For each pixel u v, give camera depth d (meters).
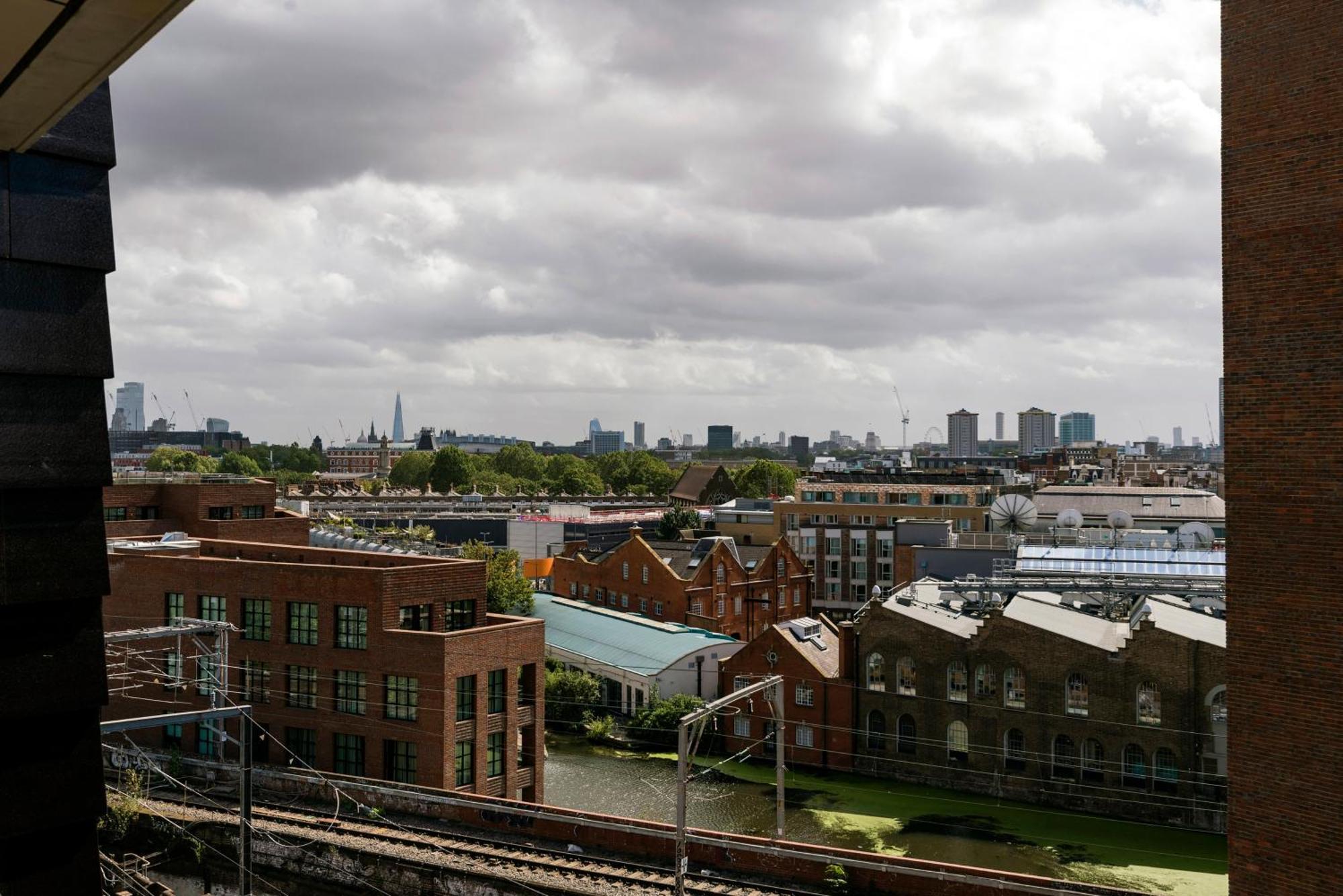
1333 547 20.62
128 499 81.75
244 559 67.19
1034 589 76.25
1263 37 21.84
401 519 163.50
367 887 46.00
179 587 61.75
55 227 8.00
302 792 54.78
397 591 55.72
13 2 4.96
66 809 8.12
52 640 8.06
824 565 126.69
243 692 59.34
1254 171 21.89
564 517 156.38
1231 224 22.19
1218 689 58.44
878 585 124.56
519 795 57.91
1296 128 21.33
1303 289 21.16
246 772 37.19
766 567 111.00
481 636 55.50
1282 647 21.25
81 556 8.14
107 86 8.34
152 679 62.12
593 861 46.59
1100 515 120.25
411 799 52.88
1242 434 21.95
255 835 48.66
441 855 46.34
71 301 8.10
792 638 74.19
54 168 8.06
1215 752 58.41
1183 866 53.72
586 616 99.88
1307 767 20.83
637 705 81.50
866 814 62.19
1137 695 60.75
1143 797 60.12
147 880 43.06
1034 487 152.88
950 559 97.75
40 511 7.99
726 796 65.75
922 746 67.50
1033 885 41.41
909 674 68.38
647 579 107.50
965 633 67.19
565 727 81.81
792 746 72.50
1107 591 73.38
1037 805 63.31
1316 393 20.92
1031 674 63.94
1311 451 20.97
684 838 35.41
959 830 59.47
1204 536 92.25
